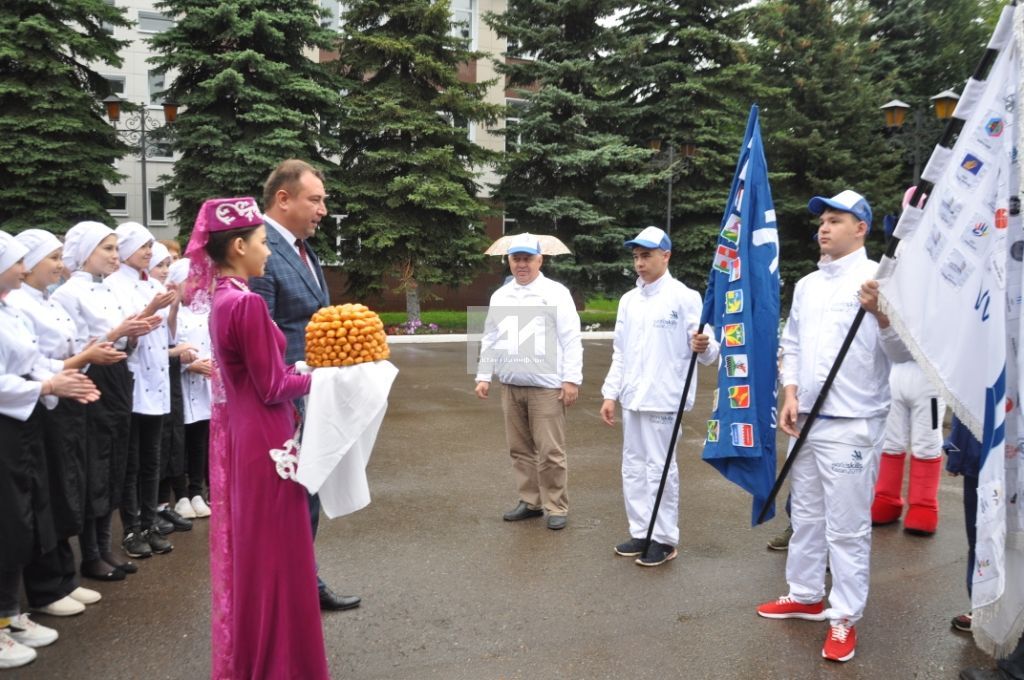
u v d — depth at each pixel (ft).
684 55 69.67
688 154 66.44
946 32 84.69
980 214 10.23
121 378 14.78
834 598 12.19
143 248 16.38
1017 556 10.07
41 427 12.30
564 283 67.62
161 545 16.28
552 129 65.87
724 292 14.26
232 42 58.34
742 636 12.67
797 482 13.03
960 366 10.39
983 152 10.19
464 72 88.99
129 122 68.54
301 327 12.32
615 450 26.32
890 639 12.60
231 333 9.39
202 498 18.90
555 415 18.07
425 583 14.78
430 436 27.84
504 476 22.67
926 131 49.01
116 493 15.05
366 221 61.31
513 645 12.26
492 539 17.33
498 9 89.97
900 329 10.91
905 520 18.17
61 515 12.86
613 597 14.19
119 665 11.54
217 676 10.01
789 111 72.02
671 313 15.89
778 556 16.43
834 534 12.21
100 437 14.44
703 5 69.26
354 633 12.64
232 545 9.89
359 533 17.63
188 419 18.22
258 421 9.57
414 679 11.17
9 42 53.01
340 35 62.08
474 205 63.05
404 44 61.11
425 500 20.22
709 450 14.19
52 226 54.24
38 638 12.07
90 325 14.65
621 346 16.74
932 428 17.56
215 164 57.16
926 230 10.78
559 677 11.28
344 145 63.87
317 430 9.42
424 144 62.95
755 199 13.98
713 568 15.71
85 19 58.08
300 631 9.69
